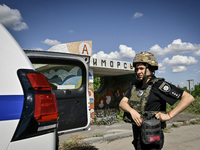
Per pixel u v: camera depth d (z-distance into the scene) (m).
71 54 3.19
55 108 1.48
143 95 1.75
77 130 3.27
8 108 1.28
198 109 10.03
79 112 3.33
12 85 1.35
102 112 8.77
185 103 1.59
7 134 1.25
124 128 6.43
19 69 1.41
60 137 5.25
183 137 5.40
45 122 1.39
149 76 1.80
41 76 1.47
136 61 1.79
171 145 4.62
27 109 1.33
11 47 1.46
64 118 3.12
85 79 3.47
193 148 4.36
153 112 1.69
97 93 10.42
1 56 1.39
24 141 1.29
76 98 3.33
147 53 1.81
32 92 1.38
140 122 1.66
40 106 1.38
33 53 2.77
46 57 2.89
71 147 4.43
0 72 1.35
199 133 5.87
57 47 7.74
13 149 1.25
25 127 1.30
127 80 10.18
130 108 1.76
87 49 8.05
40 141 1.35
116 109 10.09
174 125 6.94
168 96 1.66
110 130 6.13
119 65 8.54
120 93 10.58
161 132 1.68
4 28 1.53
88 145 4.61
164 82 1.70
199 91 13.67
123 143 4.84
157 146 1.65
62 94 3.16
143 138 1.60
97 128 6.58
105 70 8.81
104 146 4.61
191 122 7.62
